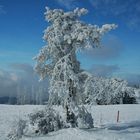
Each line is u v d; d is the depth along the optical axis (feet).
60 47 69.62
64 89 67.67
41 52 70.79
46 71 72.43
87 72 68.33
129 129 74.79
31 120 67.56
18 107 157.17
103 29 67.05
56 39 69.05
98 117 116.47
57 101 70.38
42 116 68.03
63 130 63.16
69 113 68.18
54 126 67.00
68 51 70.38
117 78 67.56
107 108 152.97
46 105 69.31
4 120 103.65
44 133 66.44
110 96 67.92
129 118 112.88
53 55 70.85
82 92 68.59
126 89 66.44
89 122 68.74
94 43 68.49
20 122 66.08
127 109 148.66
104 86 67.00
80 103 69.36
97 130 64.03
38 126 67.05
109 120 107.14
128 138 56.70
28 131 66.95
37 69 71.87
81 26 68.44
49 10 70.90
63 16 70.23
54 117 68.18
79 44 68.54
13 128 65.62
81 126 67.41
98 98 67.51
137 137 58.54
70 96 69.05
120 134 60.44
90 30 67.51
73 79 67.05
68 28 70.18
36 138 61.46
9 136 65.51
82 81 68.95
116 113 130.82
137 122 94.48
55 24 69.92
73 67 69.97
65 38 67.72
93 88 67.21
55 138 59.00
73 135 58.75
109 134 59.26
